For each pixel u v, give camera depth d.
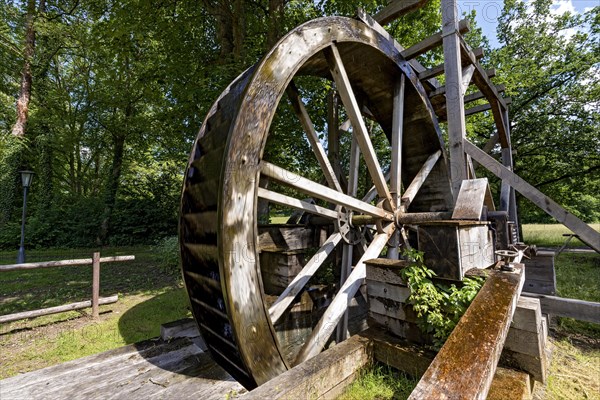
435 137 3.70
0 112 10.12
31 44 8.93
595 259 6.60
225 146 1.74
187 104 4.71
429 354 1.48
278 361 1.78
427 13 6.25
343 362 1.44
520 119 8.63
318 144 2.88
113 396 1.52
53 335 3.02
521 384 1.23
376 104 3.85
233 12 5.46
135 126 9.41
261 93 1.90
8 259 7.51
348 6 5.49
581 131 7.92
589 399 1.83
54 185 12.44
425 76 3.51
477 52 3.51
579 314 2.52
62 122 10.56
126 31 4.45
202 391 1.58
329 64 2.52
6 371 2.35
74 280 5.46
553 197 9.26
